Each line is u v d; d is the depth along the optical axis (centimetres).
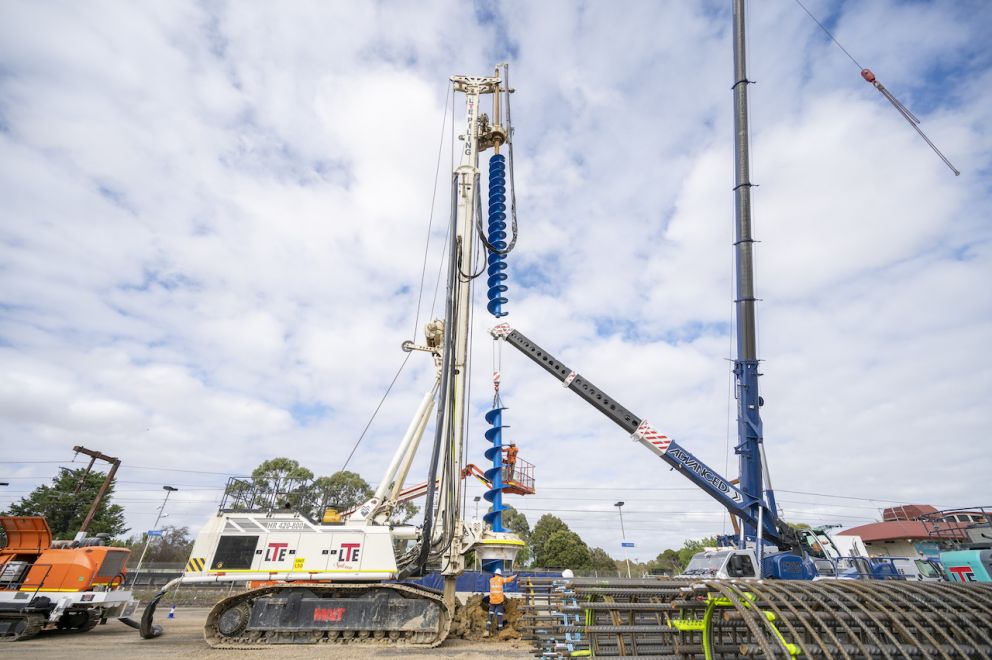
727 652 727
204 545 1342
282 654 1114
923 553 2248
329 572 1320
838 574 1577
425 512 1362
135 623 1625
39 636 1457
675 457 1686
